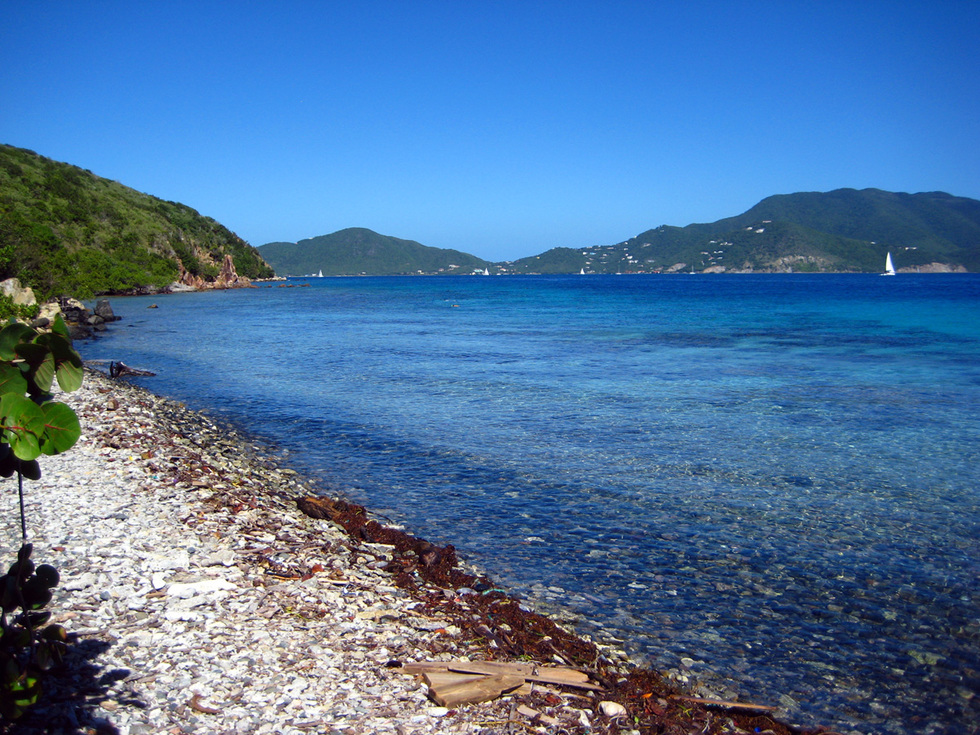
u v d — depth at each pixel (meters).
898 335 39.50
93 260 95.69
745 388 21.72
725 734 5.17
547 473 12.52
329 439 15.21
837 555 8.89
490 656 5.87
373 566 7.97
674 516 10.29
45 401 4.36
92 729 4.07
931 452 13.93
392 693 4.95
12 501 8.94
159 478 10.44
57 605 5.83
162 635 5.45
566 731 4.75
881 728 5.46
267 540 8.14
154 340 38.22
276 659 5.24
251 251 187.50
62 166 122.62
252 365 27.72
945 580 8.19
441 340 38.12
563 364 27.66
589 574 8.27
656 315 59.31
